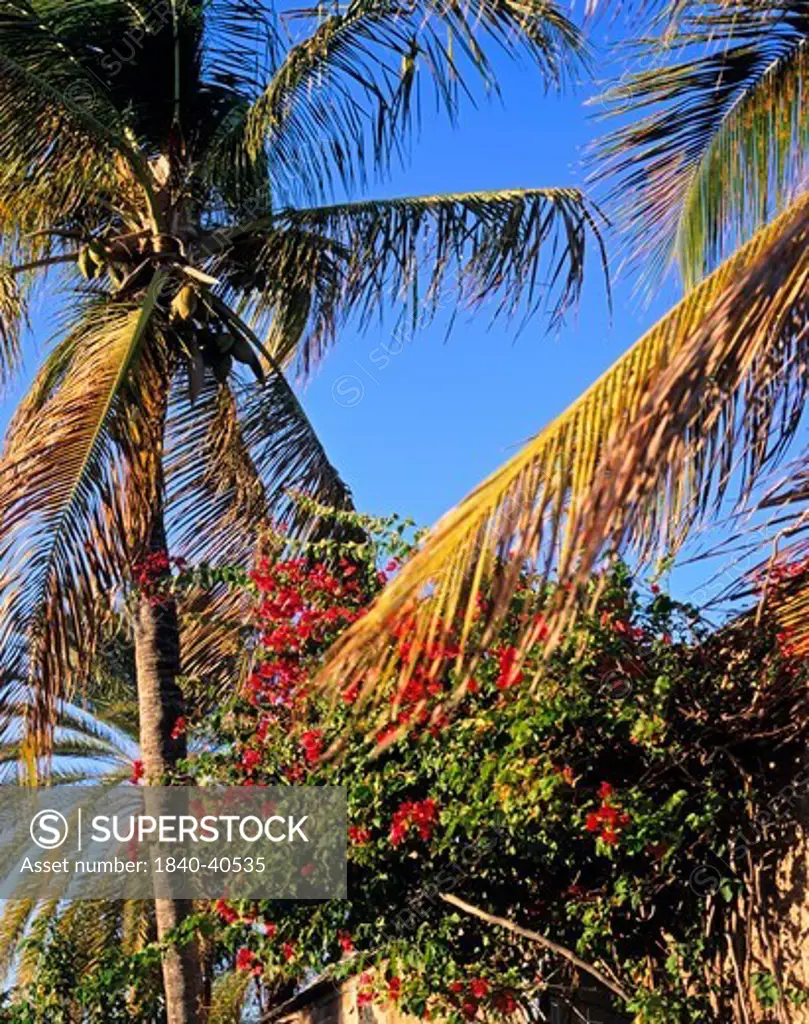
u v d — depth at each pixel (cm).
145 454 954
